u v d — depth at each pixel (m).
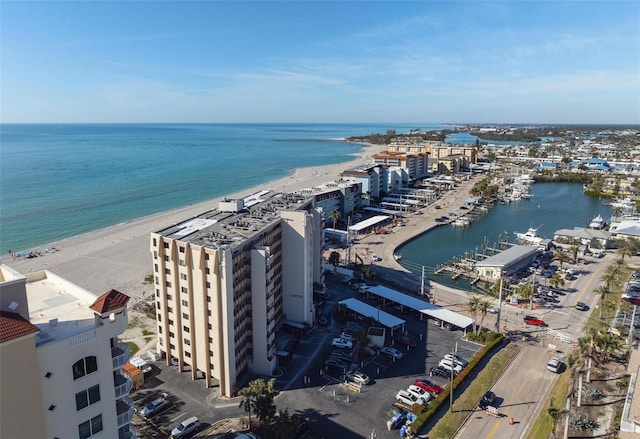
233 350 80.25
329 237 184.75
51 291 51.34
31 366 35.94
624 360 87.88
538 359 91.94
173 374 86.44
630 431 57.72
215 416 74.19
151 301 121.00
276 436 66.50
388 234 191.75
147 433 69.69
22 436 35.94
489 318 111.50
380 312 108.75
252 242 87.94
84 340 40.59
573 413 71.12
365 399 78.69
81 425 41.38
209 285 78.69
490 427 71.19
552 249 169.00
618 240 171.12
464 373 84.62
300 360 91.69
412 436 68.50
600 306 117.31
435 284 135.00
